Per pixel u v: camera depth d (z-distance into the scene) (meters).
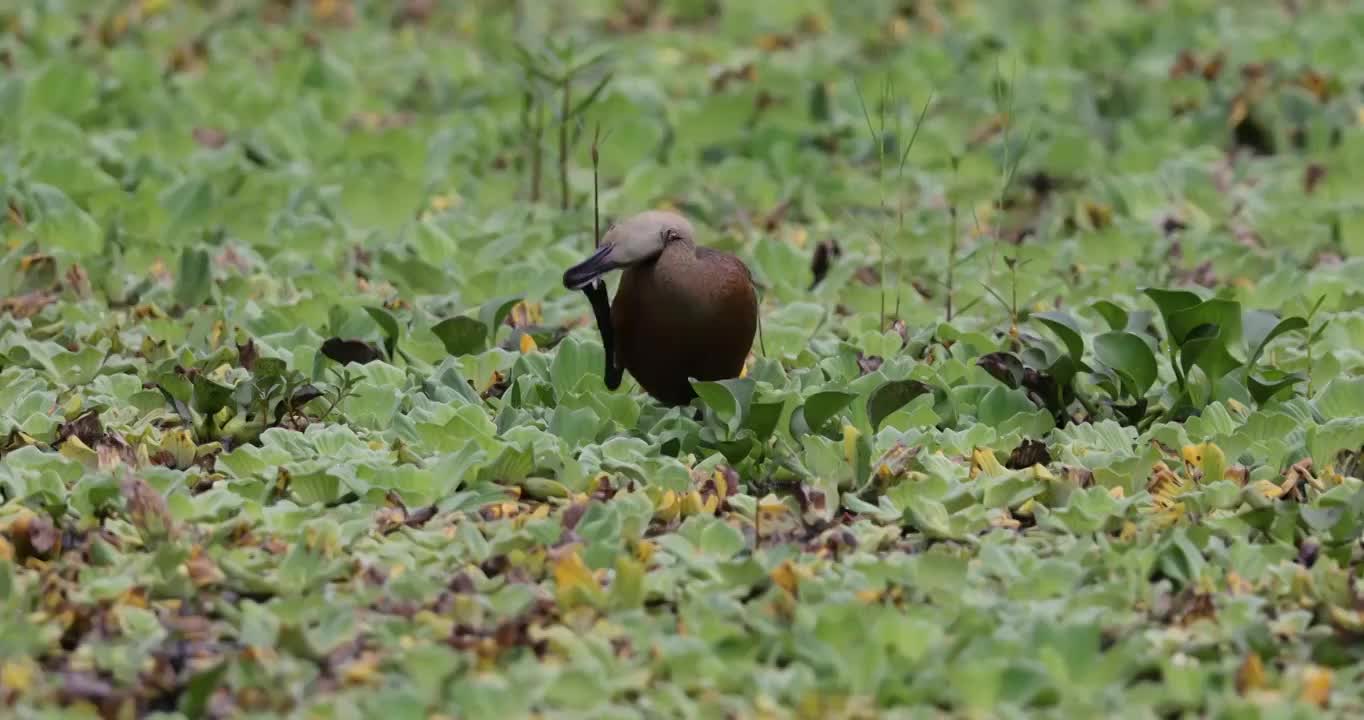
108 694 7.43
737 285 9.91
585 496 9.33
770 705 7.30
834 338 12.20
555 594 8.23
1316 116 17.03
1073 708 7.28
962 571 8.34
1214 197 15.24
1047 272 13.71
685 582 8.45
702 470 9.63
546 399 10.79
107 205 14.52
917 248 13.84
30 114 16.94
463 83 18.44
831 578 8.35
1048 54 19.70
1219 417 10.22
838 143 17.00
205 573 8.34
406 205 14.50
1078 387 10.77
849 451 9.43
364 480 9.38
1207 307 10.32
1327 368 11.14
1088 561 8.67
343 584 8.45
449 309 12.81
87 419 10.01
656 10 22.06
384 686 7.54
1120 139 17.14
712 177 15.94
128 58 18.22
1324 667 7.87
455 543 8.75
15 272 12.77
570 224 14.67
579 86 18.23
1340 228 14.54
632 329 10.01
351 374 10.88
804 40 20.91
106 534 8.88
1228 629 8.03
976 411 10.65
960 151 16.66
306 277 12.99
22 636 7.78
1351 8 21.12
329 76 18.25
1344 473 9.66
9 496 9.21
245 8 21.36
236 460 9.61
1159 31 20.53
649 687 7.59
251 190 15.14
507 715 7.29
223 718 7.34
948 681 7.53
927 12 21.48
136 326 12.17
